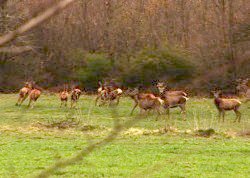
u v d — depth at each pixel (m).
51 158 43.41
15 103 86.62
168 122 68.88
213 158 44.34
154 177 36.41
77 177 36.84
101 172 38.19
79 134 57.81
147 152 46.81
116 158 43.69
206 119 73.31
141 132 57.53
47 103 87.62
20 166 40.03
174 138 54.81
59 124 63.56
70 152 46.16
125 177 36.97
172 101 71.50
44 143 51.22
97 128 61.03
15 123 66.38
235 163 42.72
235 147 49.50
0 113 76.25
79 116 72.62
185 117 75.44
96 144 4.11
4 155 44.97
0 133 58.53
